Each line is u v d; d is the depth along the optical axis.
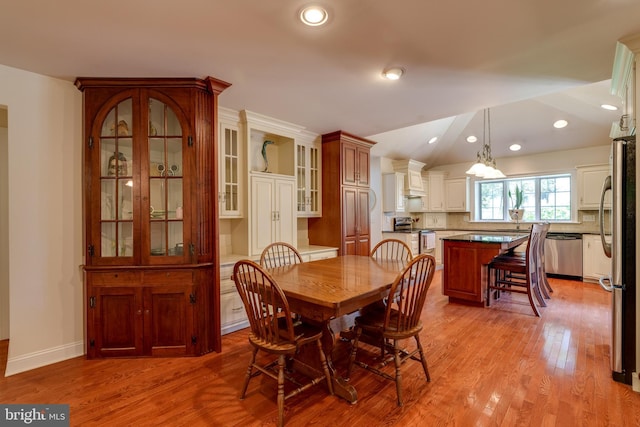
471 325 3.28
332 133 4.31
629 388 2.08
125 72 2.43
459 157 6.85
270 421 1.79
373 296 1.96
